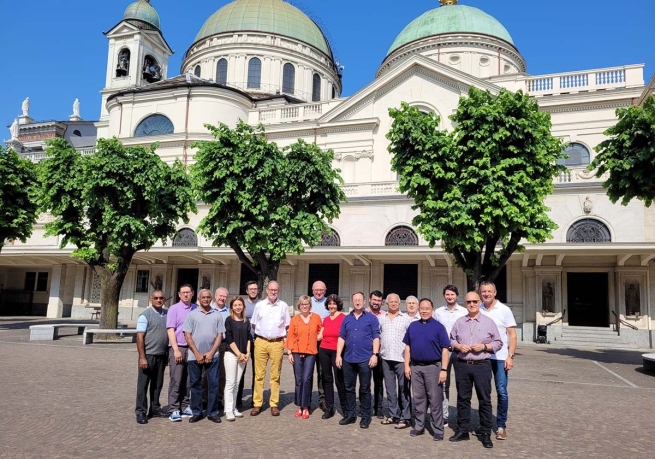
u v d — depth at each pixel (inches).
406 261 1069.1
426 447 281.7
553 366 620.1
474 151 608.4
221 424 320.5
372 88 1266.0
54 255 1279.5
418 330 304.5
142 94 1466.5
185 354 335.3
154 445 273.6
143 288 1291.8
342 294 1095.0
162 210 769.6
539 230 597.6
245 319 353.7
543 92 1205.1
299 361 348.5
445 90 1226.6
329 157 711.1
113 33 1862.7
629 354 783.1
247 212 657.6
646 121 573.9
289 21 1909.4
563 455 270.4
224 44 1828.2
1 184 913.5
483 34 1603.1
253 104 1517.0
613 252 887.1
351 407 329.7
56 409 343.6
